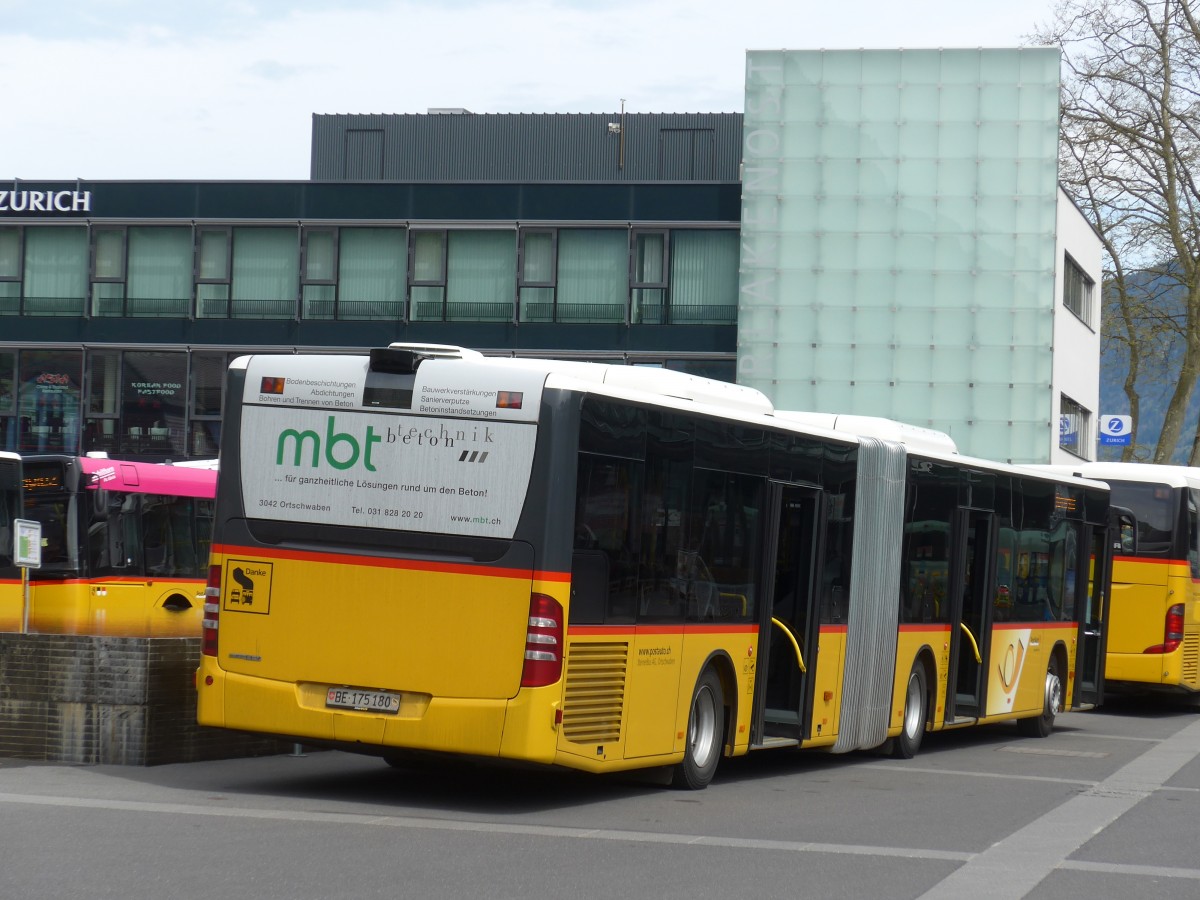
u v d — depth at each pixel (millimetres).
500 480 12773
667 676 14195
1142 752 21375
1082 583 25328
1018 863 11281
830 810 13969
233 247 50406
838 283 48969
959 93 49031
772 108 49375
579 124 74875
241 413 13570
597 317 49688
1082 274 56188
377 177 75875
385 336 49969
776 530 16125
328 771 15570
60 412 50938
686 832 12141
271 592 13297
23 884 9164
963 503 21062
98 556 28266
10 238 51125
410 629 12859
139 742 15031
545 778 15547
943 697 20734
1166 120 54344
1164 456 58094
